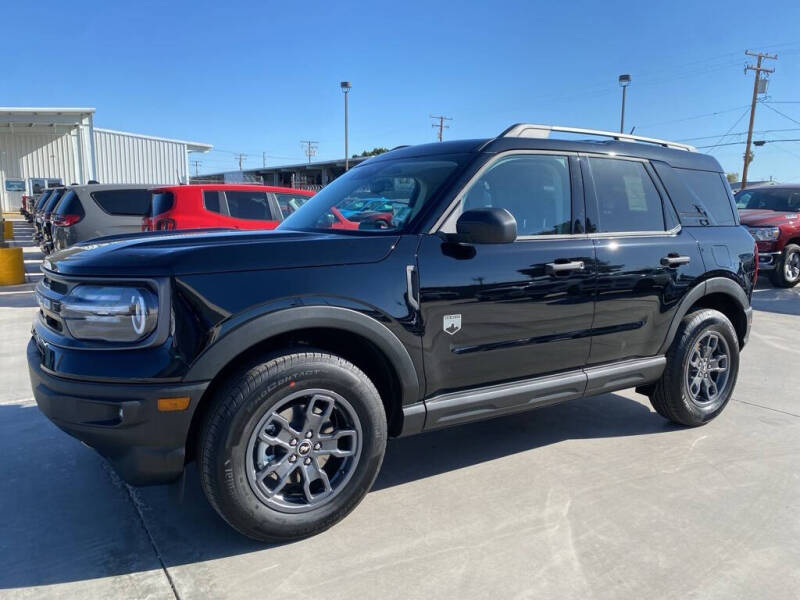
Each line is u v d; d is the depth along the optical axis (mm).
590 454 3896
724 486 3447
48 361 2637
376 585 2531
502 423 4477
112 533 2918
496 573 2621
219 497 2600
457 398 3205
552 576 2602
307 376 2701
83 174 29703
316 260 2770
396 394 3090
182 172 33625
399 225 3178
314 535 2889
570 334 3555
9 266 10711
